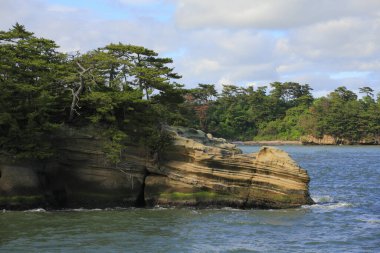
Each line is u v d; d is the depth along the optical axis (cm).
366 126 15962
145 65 4691
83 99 4069
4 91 3872
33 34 4497
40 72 4138
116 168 4050
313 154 11562
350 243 2753
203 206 3934
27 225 3155
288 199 3903
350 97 17912
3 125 3944
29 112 3972
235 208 3891
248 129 17688
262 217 3475
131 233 2953
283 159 3934
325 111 16550
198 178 3981
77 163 4059
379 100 17425
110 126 4075
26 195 3812
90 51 4556
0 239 2778
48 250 2567
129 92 4200
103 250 2578
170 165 4078
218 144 4716
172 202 3975
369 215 3562
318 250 2612
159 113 4312
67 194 4025
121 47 4556
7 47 4206
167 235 2911
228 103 17625
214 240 2805
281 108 18175
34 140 3922
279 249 2623
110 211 3741
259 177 3944
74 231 2991
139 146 4128
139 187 4075
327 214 3584
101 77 4219
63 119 4256
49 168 4047
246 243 2742
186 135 4572
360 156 10738
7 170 3794
